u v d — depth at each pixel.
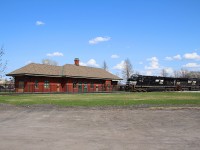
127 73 100.25
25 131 13.45
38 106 26.20
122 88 75.25
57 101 31.34
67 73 65.25
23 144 10.70
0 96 41.66
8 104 28.03
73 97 40.16
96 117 18.66
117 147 10.28
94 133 12.99
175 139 11.70
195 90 82.94
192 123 16.06
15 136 12.23
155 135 12.54
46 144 10.72
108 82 79.06
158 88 72.75
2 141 11.21
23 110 23.11
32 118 18.22
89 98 37.56
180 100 33.22
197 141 11.34
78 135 12.51
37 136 12.24
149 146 10.45
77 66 73.25
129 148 10.13
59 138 11.84
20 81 58.91
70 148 10.10
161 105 27.03
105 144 10.76
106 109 23.83
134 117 18.64
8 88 68.69
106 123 16.06
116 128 14.37
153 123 16.05
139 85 68.81
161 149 10.02
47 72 61.47
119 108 24.53
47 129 14.05
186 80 80.19
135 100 33.16
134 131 13.52
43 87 60.78
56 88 64.00
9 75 58.75
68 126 15.00
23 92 56.78
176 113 20.88
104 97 40.56
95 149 9.96
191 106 26.20
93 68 79.12
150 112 21.55
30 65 60.81
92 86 72.94
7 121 16.86
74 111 22.33
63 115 19.75
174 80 77.12
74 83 67.25
